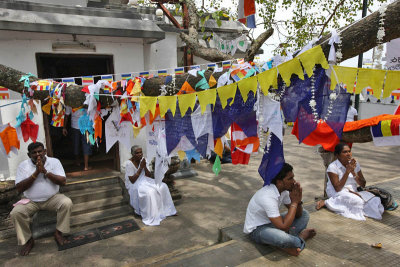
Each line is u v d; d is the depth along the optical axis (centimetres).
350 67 209
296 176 688
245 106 269
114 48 593
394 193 488
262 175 293
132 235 441
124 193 557
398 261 296
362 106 1229
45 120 547
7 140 356
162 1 721
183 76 300
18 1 490
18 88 339
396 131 325
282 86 248
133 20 573
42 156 411
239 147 282
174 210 507
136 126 314
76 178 580
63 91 320
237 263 301
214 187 637
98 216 494
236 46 675
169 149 307
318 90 231
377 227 371
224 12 648
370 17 203
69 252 398
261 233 322
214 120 288
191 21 670
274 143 281
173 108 274
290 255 312
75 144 650
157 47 678
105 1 683
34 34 521
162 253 390
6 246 417
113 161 695
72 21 502
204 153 303
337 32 213
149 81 311
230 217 491
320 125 251
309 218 391
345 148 411
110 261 374
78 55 566
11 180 491
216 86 289
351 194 409
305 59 217
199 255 319
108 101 318
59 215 419
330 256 309
